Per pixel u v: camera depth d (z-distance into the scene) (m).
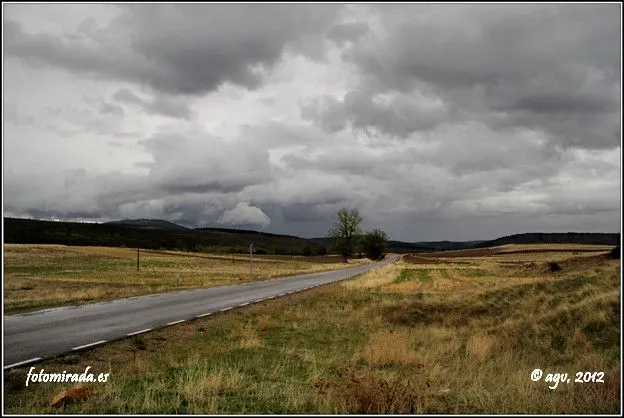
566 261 40.25
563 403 7.75
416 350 12.98
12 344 12.35
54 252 91.50
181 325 16.42
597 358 10.44
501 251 150.50
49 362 10.51
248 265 88.56
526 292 19.80
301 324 17.58
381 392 7.50
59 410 7.03
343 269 76.12
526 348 12.55
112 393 7.86
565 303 15.59
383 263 104.06
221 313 19.67
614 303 13.11
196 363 10.27
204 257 111.44
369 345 12.94
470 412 7.32
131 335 14.02
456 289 30.17
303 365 10.79
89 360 10.99
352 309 21.66
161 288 32.53
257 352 12.18
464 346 13.73
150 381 8.77
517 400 7.97
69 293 27.67
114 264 77.81
